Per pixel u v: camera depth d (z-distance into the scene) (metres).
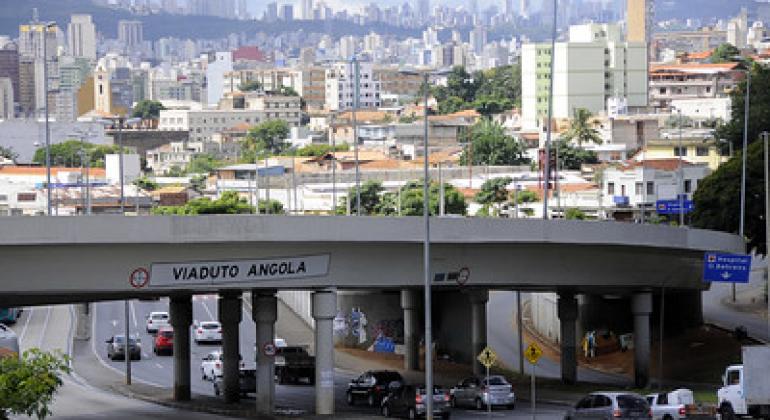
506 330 156.75
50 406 109.56
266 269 89.19
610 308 139.25
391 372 104.31
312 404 105.94
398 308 149.62
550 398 105.69
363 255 92.56
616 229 102.00
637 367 113.94
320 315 92.31
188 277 86.44
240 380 113.06
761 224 151.25
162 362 146.00
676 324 134.75
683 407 82.50
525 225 96.75
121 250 83.88
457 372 132.25
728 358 122.19
